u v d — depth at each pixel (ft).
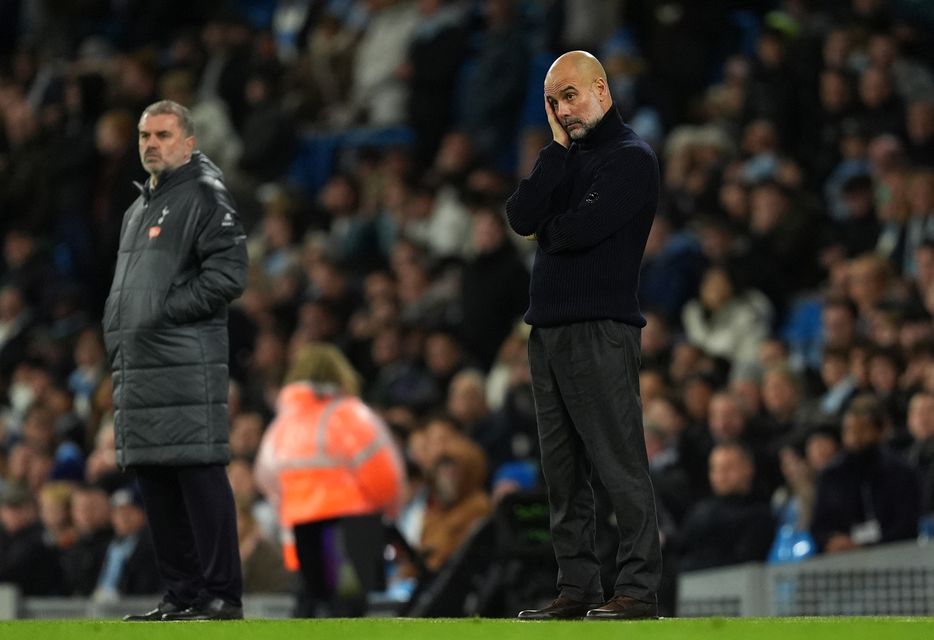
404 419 145.69
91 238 211.20
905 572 106.83
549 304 73.41
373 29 227.40
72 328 197.77
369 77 225.35
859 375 132.36
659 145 191.72
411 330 170.71
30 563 144.05
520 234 74.64
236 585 84.64
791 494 127.75
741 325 158.10
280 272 195.83
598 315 72.69
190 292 84.38
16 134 235.20
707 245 166.71
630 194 72.49
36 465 163.84
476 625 64.23
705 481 132.67
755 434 132.98
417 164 210.38
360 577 113.29
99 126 212.43
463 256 186.80
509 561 105.81
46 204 219.61
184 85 219.20
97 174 214.07
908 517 114.52
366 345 173.88
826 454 121.80
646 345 154.40
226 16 237.25
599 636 59.72
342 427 114.21
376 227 199.21
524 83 206.80
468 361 169.68
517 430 145.38
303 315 179.22
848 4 208.33
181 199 85.92
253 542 129.08
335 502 113.80
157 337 84.33
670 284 166.81
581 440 74.74
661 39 202.90
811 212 167.32
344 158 221.66
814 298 159.43
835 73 183.52
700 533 122.42
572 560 74.49
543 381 74.54
